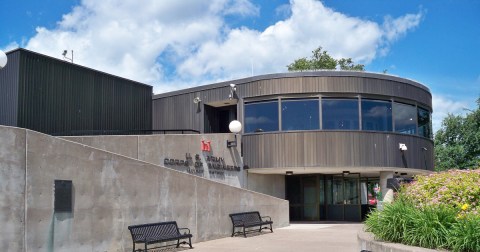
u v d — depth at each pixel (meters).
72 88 20.64
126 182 13.20
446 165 45.97
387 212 10.02
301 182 24.86
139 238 13.14
